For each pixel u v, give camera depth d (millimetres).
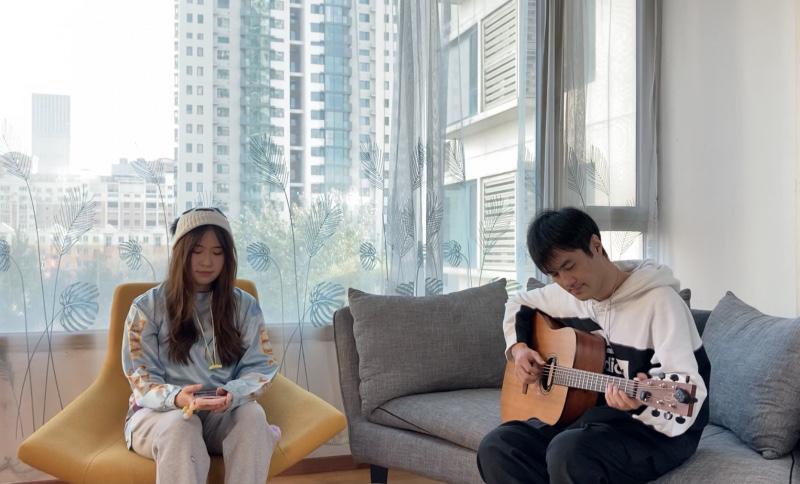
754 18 3023
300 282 3033
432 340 2695
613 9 3461
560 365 2047
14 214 2738
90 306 2807
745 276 3068
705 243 3273
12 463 2732
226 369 2316
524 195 3273
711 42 3238
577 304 2141
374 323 2697
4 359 2730
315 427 2205
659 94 3510
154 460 2000
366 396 2637
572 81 3322
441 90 3162
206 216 2309
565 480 1767
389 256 3102
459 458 2293
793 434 1879
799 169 2809
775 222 2928
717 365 2182
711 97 3238
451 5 3217
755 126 3021
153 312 2283
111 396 2359
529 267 3279
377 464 2574
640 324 1907
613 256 3422
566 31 3322
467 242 3221
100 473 1956
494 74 3279
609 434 1807
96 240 2812
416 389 2643
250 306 2404
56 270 2777
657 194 3508
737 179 3107
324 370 3074
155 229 2871
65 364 2789
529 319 2244
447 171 3201
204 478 1979
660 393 1716
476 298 2854
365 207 3096
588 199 3367
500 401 2422
